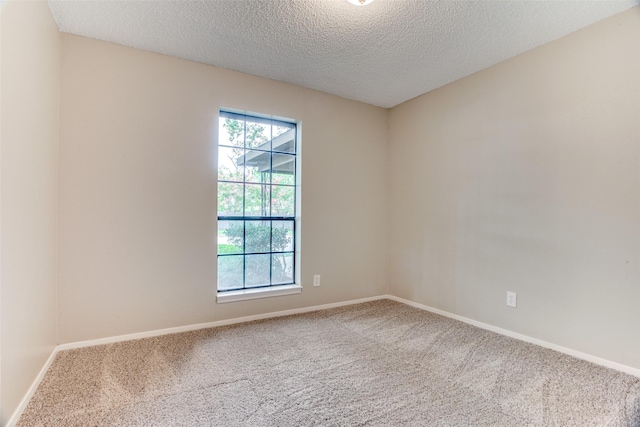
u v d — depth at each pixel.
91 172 2.33
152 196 2.54
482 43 2.40
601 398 1.71
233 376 1.92
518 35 2.29
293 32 2.26
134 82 2.47
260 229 3.12
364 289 3.67
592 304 2.16
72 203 2.27
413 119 3.54
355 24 2.16
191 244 2.69
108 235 2.38
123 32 2.27
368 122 3.69
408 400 1.69
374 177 3.74
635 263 1.98
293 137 3.30
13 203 1.47
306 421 1.51
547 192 2.40
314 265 3.32
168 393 1.73
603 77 2.11
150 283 2.53
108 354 2.19
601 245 2.12
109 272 2.39
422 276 3.41
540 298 2.43
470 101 2.95
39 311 1.84
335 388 1.80
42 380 1.84
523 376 1.95
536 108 2.46
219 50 2.52
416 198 3.49
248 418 1.53
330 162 3.42
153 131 2.54
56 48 2.15
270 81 3.05
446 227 3.17
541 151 2.43
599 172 2.13
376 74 2.94
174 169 2.62
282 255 3.24
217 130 2.80
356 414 1.57
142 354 2.20
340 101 3.48
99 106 2.35
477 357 2.21
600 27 2.12
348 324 2.88
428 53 2.55
